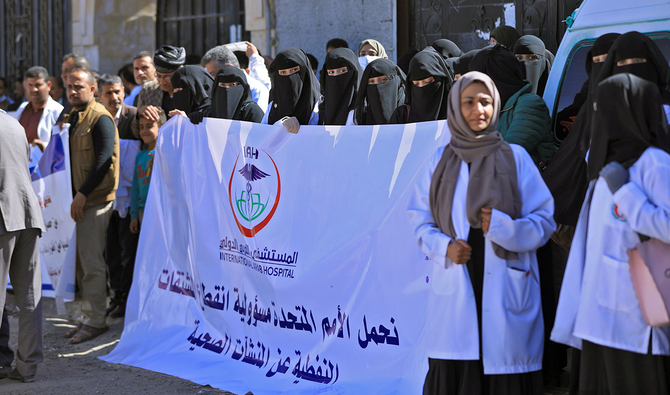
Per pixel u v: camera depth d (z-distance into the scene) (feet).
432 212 9.81
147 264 16.93
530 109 11.77
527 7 22.41
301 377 13.06
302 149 13.42
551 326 11.75
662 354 8.48
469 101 9.26
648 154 8.49
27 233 14.24
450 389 9.57
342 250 12.81
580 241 9.33
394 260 12.12
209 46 30.78
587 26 13.80
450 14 23.70
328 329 12.92
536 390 9.62
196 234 15.70
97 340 17.75
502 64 12.29
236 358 14.43
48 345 17.44
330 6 24.73
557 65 14.16
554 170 11.12
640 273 8.42
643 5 13.08
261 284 14.05
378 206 12.41
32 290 14.32
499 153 9.25
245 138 14.48
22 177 14.07
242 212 14.47
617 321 8.62
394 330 12.07
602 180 8.89
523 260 9.38
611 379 8.80
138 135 19.95
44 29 33.12
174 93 18.26
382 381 12.00
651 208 8.27
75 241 18.03
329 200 13.02
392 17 23.94
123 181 19.76
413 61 13.08
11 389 13.75
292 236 13.52
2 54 34.91
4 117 14.03
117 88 20.35
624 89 8.50
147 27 31.48
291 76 14.66
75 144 18.08
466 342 9.25
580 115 10.91
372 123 14.07
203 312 15.55
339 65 14.42
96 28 31.17
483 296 9.21
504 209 9.11
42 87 21.77
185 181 16.10
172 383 13.97
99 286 17.95
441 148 10.12
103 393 13.38
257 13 26.16
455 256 9.22
